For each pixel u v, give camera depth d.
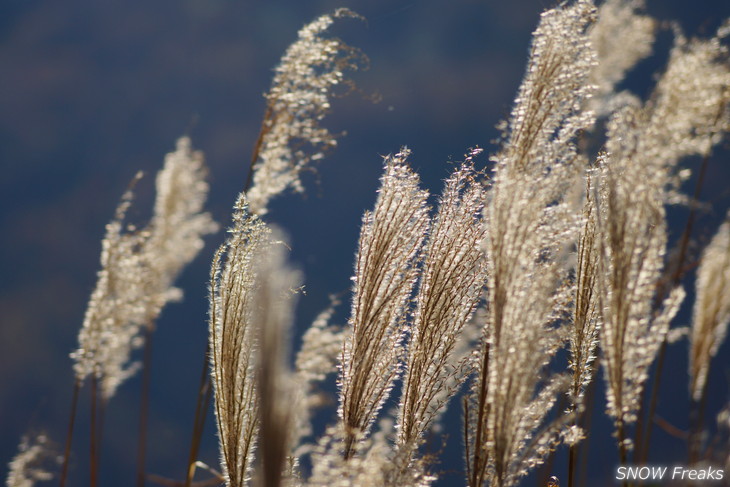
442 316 2.95
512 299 2.85
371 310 2.96
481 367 2.92
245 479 2.92
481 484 2.89
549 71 2.92
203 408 3.23
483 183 2.95
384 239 2.96
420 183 2.97
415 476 2.86
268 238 2.91
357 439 2.93
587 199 2.94
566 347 2.94
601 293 2.88
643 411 3.01
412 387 2.96
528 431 2.87
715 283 3.16
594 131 3.01
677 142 3.13
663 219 2.87
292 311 2.56
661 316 2.86
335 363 3.22
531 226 2.86
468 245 2.95
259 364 2.53
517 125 2.92
